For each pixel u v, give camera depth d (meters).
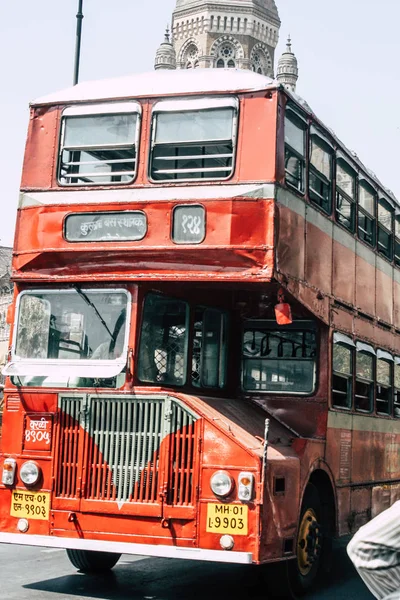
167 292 9.31
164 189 9.01
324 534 10.26
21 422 9.09
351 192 11.94
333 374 10.58
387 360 13.38
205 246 8.77
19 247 9.52
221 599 9.20
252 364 10.49
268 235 8.66
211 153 9.06
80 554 10.35
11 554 12.00
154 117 9.27
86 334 9.09
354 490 11.30
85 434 8.80
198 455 8.38
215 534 8.21
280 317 8.84
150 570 11.05
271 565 9.01
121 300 9.04
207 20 112.56
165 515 8.40
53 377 9.00
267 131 8.85
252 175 8.79
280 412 10.30
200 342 9.86
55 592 9.21
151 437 8.59
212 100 9.07
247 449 8.24
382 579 3.23
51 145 9.60
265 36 115.19
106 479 8.68
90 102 9.55
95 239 9.18
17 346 9.36
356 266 11.97
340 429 10.77
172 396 8.56
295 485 8.98
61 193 9.41
